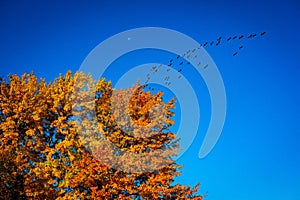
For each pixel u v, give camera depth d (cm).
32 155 2145
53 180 2070
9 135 2116
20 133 2220
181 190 2180
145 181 2219
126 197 2066
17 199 1848
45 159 2203
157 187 2117
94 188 2019
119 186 2064
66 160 2156
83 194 2073
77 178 2047
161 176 2128
